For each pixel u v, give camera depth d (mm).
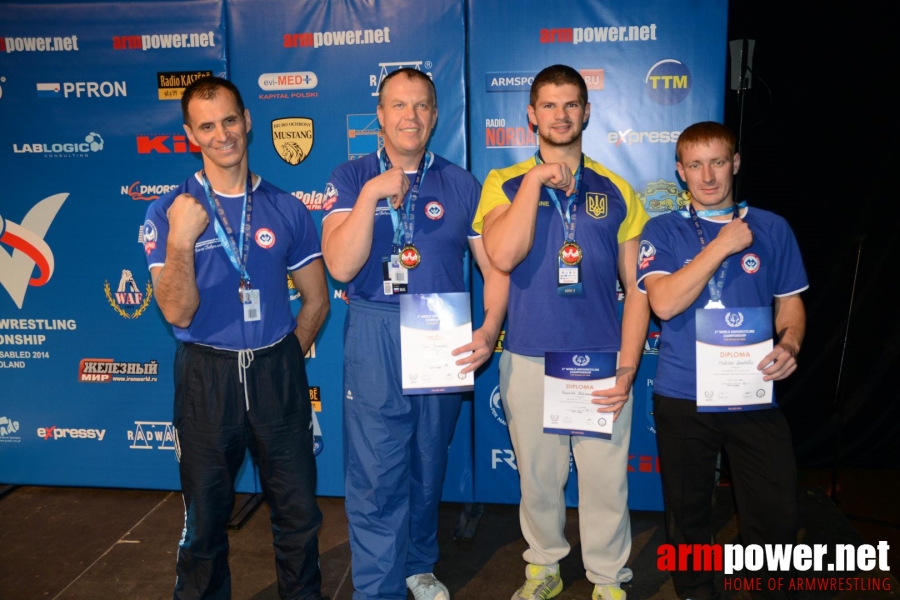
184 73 3092
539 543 2484
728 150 2146
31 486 3498
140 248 3223
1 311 3336
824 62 3498
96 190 3209
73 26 3113
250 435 2211
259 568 2773
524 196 2064
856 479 3688
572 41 2912
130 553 2875
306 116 3072
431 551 2543
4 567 2781
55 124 3184
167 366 3289
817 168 3594
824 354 3758
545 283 2260
